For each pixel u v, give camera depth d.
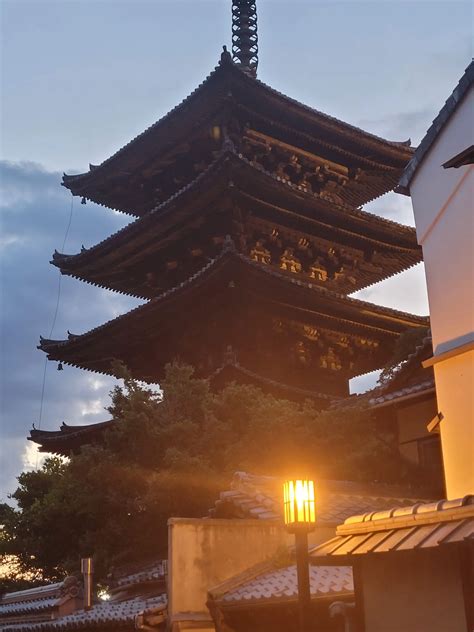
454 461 14.80
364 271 45.97
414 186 17.06
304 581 11.88
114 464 27.50
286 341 40.16
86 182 46.09
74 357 44.44
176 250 43.34
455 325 15.24
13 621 30.75
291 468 25.91
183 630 16.80
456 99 15.60
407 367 27.61
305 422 27.45
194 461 25.86
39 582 41.03
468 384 14.69
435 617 11.30
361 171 46.09
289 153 43.59
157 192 46.16
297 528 12.01
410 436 27.52
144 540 26.86
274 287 37.19
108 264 44.44
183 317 40.38
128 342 42.78
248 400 28.75
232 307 38.72
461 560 10.90
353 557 12.56
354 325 40.91
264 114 41.25
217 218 40.72
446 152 15.98
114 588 24.56
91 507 28.11
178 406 28.80
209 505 26.08
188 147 43.50
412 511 11.51
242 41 50.56
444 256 15.77
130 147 43.72
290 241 42.22
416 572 11.72
